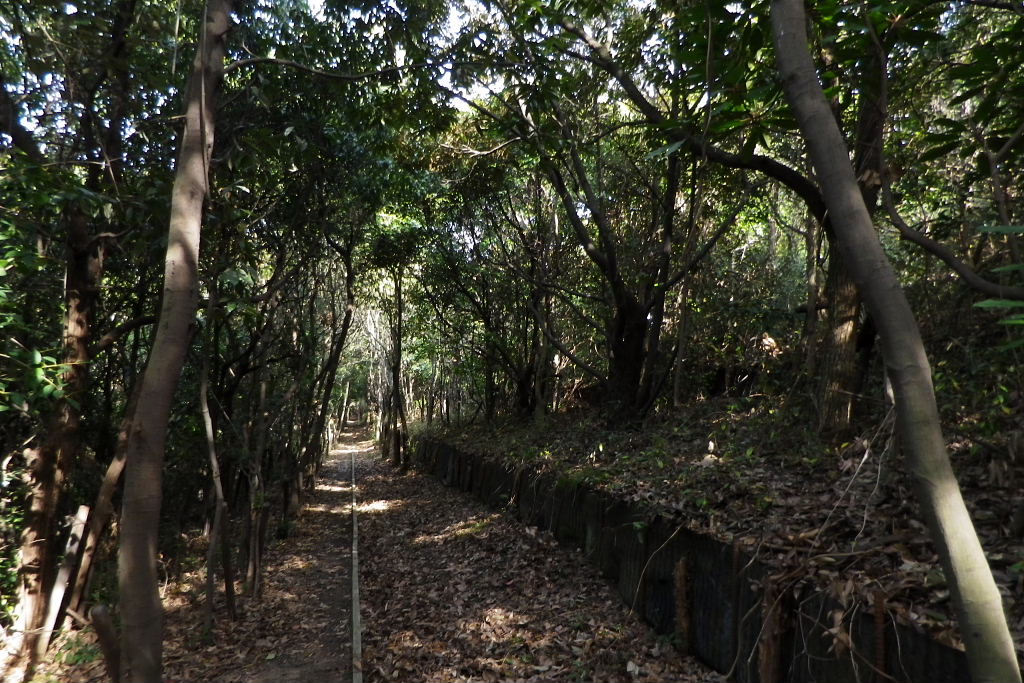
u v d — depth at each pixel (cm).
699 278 1273
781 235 1655
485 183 1412
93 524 714
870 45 432
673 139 712
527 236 1504
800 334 1104
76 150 730
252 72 812
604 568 809
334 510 1620
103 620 344
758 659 469
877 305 211
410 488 1956
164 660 701
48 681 615
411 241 1636
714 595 558
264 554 1057
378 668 652
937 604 363
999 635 183
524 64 816
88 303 720
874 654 369
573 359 1268
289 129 834
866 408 720
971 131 424
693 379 1346
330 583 991
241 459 970
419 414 3275
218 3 454
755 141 480
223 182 838
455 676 618
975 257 721
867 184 669
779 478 655
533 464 1202
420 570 1012
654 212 1172
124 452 727
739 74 444
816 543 475
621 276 1219
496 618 757
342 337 1435
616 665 594
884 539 448
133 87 774
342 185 1104
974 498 482
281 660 696
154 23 788
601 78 1096
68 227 680
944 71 586
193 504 1177
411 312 2361
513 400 1992
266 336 1115
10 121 645
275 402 1174
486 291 1755
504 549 1050
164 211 682
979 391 648
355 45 816
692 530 605
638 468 867
